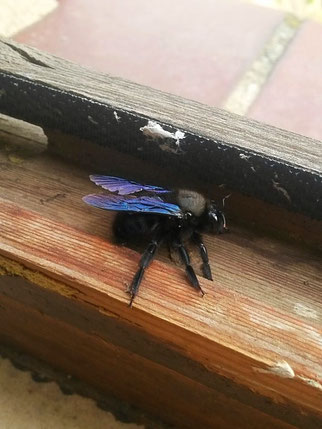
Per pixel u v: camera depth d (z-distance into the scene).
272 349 0.09
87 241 0.10
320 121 0.14
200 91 0.14
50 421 0.12
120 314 0.09
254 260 0.10
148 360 0.10
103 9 0.17
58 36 0.16
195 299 0.09
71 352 0.11
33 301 0.10
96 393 0.12
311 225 0.10
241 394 0.10
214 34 0.16
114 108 0.10
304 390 0.09
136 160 0.11
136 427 0.12
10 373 0.12
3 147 0.12
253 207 0.11
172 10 0.17
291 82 0.15
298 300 0.10
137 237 0.11
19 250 0.09
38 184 0.11
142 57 0.15
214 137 0.10
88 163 0.11
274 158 0.09
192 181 0.11
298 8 0.19
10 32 0.16
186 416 0.11
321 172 0.09
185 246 0.11
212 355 0.09
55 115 0.10
